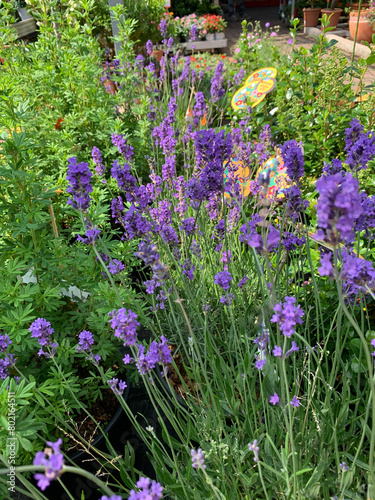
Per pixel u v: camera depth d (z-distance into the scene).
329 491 1.81
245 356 1.99
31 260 2.35
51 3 5.34
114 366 2.74
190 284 2.86
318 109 4.48
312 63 4.99
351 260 1.09
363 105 4.08
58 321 2.49
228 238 2.83
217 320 2.96
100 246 2.42
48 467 0.87
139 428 1.82
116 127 4.23
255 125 4.79
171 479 1.75
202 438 1.93
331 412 1.79
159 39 9.47
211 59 9.26
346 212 0.98
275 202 2.54
